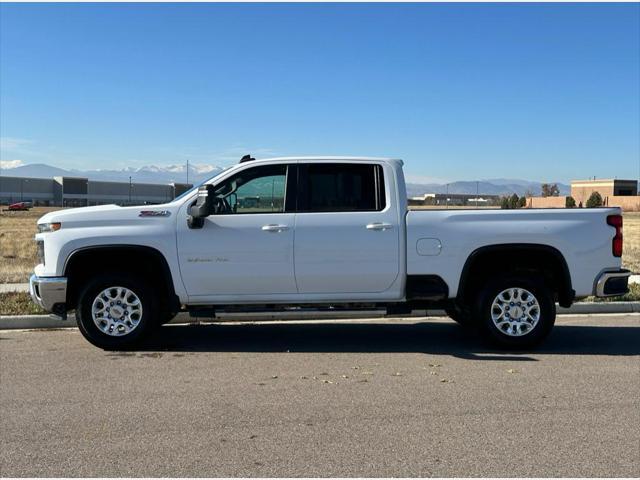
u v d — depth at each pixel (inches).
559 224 277.9
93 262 285.3
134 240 273.3
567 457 161.0
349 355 276.5
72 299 287.9
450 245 277.3
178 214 276.2
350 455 162.7
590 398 211.9
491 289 281.3
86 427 184.5
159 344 298.5
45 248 276.5
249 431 180.9
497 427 183.3
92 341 279.6
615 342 304.0
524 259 288.0
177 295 277.3
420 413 196.2
